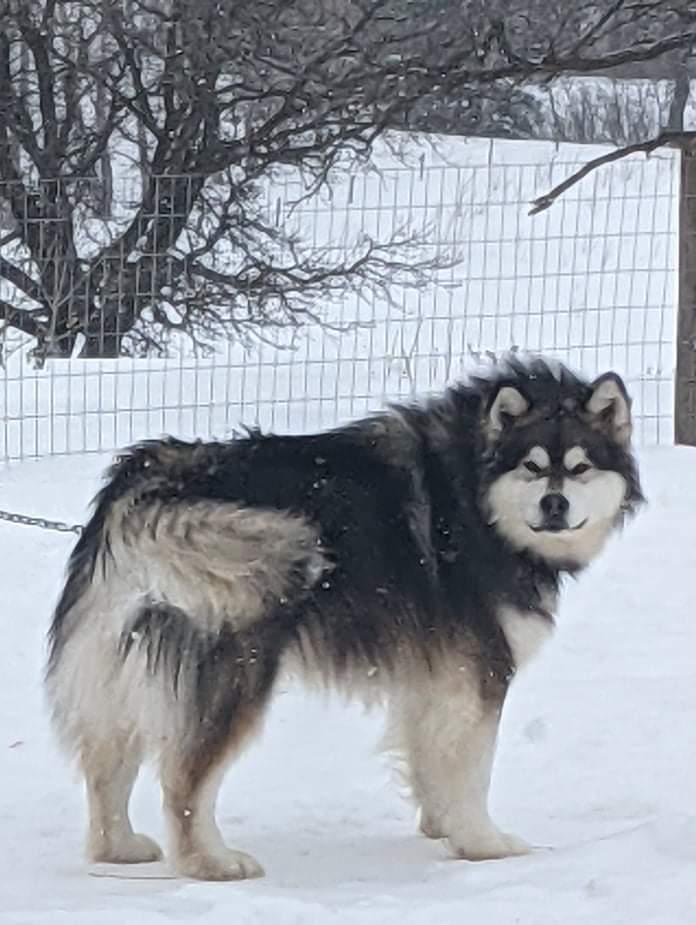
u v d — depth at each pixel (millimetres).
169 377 11344
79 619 4574
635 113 16141
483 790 4895
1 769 5578
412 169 13547
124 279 12211
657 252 12695
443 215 14656
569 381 5102
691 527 8984
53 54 13898
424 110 14617
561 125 16047
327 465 4781
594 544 5043
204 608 4484
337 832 5074
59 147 13945
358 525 4746
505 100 14219
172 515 4480
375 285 12945
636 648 7109
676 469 9922
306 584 4621
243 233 13250
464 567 4867
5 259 12547
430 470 4922
